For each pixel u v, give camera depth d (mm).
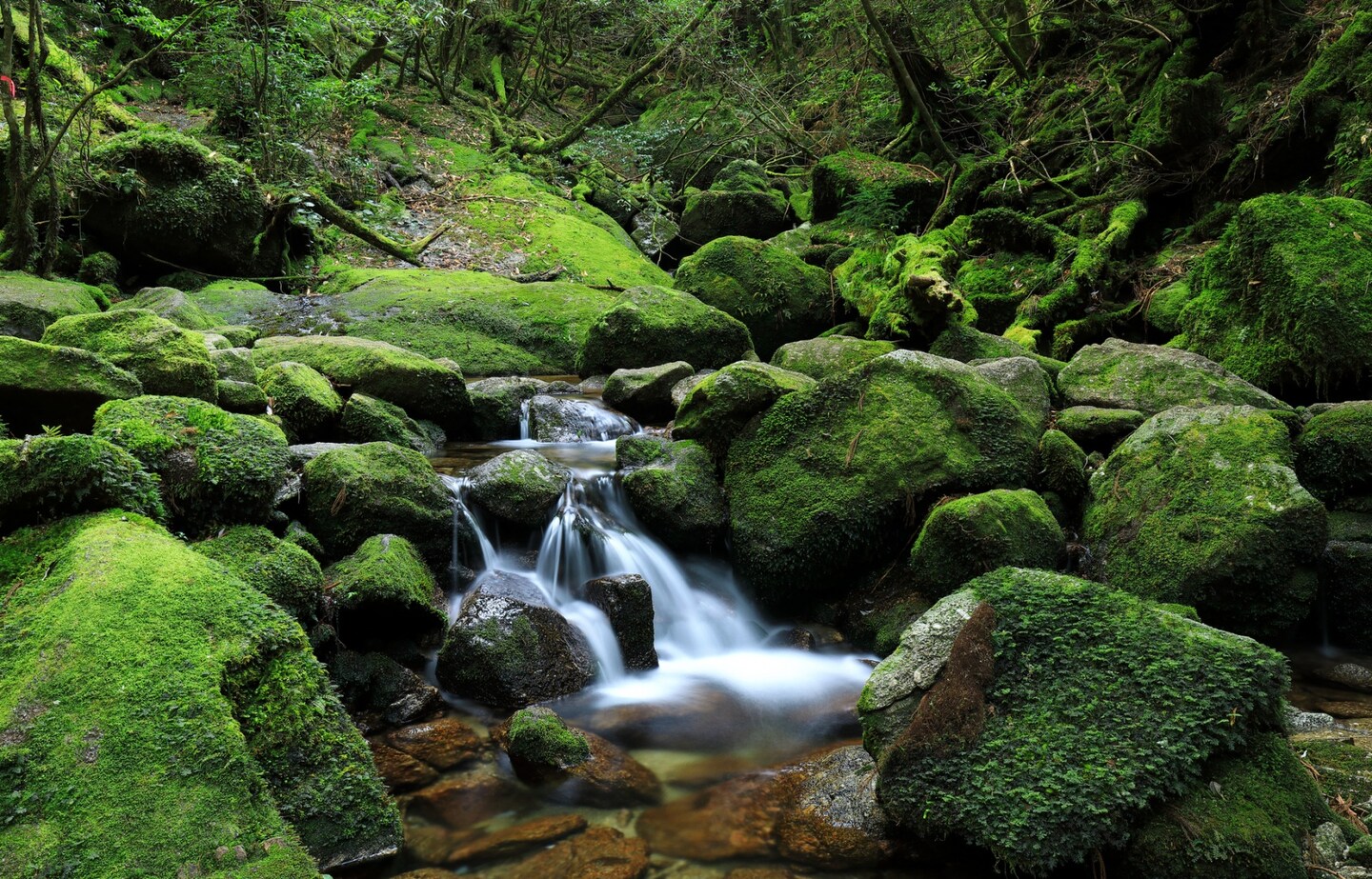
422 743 3721
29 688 2553
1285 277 6070
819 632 5098
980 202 10383
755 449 5543
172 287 9469
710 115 18031
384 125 16250
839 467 5199
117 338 4867
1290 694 4188
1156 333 7594
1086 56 11766
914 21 12805
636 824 3217
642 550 5344
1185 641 3096
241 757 2521
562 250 12688
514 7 22016
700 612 5191
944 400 5371
